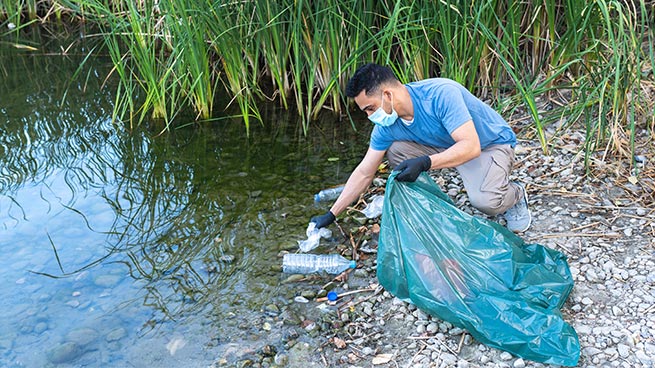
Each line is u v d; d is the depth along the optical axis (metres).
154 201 4.83
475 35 5.25
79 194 4.93
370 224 4.43
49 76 7.36
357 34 5.45
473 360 3.18
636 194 4.39
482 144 3.83
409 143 3.92
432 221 3.46
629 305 3.43
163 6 5.68
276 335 3.46
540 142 5.09
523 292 3.35
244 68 6.05
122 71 5.90
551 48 5.54
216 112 6.30
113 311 3.69
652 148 4.84
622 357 3.10
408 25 5.50
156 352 3.39
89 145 5.72
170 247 4.28
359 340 3.38
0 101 6.70
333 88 6.02
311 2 5.70
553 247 3.95
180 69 5.89
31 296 3.82
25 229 4.48
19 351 3.41
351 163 5.29
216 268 4.04
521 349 3.13
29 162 5.43
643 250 3.84
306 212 4.61
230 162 5.37
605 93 5.00
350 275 3.93
